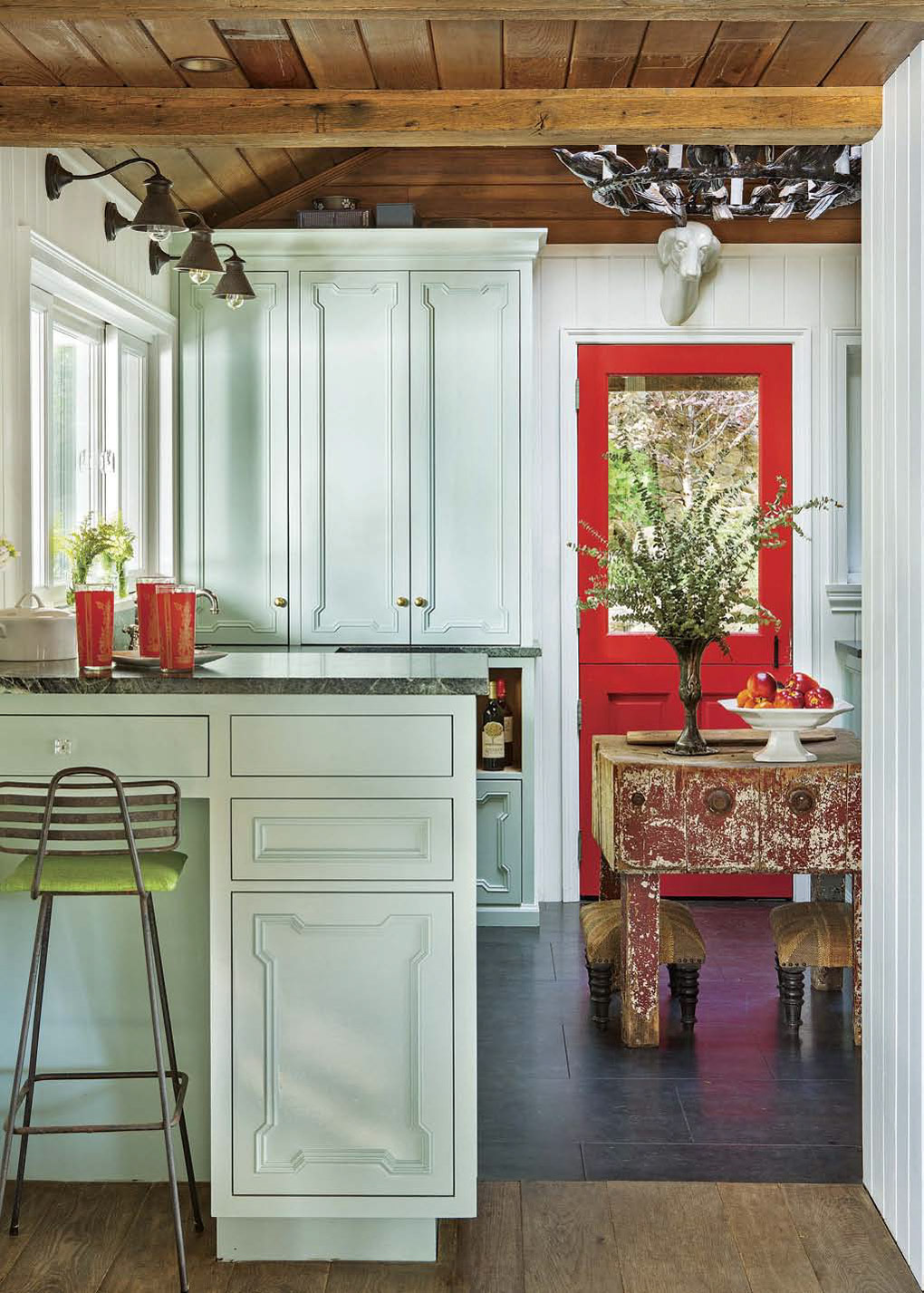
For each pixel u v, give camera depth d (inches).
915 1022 102.2
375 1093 107.9
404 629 202.8
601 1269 104.4
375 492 202.4
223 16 92.3
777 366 213.2
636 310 212.4
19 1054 104.3
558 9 91.0
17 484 136.4
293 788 107.5
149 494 200.8
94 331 177.3
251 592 204.2
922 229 99.0
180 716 107.8
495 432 200.8
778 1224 111.1
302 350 201.8
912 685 102.3
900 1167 106.3
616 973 171.9
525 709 201.5
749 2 90.0
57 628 119.2
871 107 111.0
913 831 102.3
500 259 199.6
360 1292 102.3
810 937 155.8
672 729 215.9
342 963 107.8
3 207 132.7
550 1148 125.8
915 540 101.5
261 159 190.1
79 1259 106.5
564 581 214.8
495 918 202.4
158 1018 103.4
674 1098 137.3
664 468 215.2
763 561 214.7
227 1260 108.0
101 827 107.8
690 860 145.8
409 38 101.7
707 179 156.3
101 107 111.5
